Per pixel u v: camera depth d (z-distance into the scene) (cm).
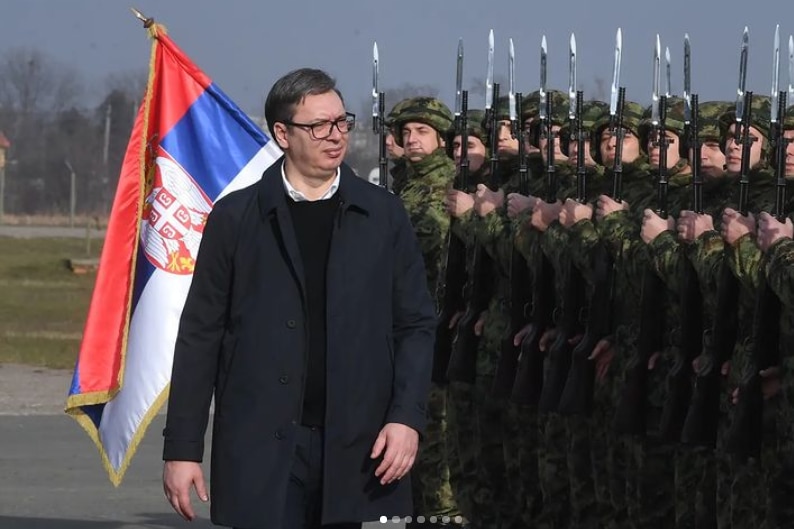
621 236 964
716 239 888
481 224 1077
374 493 684
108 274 1011
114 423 1000
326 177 691
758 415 851
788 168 892
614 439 976
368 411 684
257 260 688
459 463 1116
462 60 1109
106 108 9338
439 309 1128
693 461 923
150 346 1000
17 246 5791
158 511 1273
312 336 683
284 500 676
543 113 1046
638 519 961
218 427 688
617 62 987
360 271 688
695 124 918
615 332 972
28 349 2641
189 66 1040
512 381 1057
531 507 1080
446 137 1151
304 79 686
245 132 1045
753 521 867
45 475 1442
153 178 1027
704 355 888
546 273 1028
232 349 689
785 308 831
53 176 9244
